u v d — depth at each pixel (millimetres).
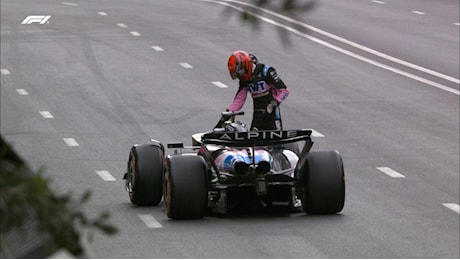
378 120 56938
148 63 75375
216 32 89062
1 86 67312
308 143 32344
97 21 95688
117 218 33000
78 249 6797
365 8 103938
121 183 40594
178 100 62500
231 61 34750
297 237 30078
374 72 72250
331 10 101938
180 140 51938
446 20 97062
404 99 63188
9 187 6574
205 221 32219
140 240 29656
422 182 41469
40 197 6613
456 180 42062
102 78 69750
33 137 52094
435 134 53312
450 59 77562
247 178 31781
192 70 72938
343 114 58562
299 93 65062
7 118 57469
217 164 32875
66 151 48406
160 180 34406
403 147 49844
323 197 32500
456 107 60969
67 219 6680
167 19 97000
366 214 34094
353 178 42219
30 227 6660
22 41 84438
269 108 35062
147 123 55875
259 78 34844
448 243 30094
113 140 51250
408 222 33188
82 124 55469
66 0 111312
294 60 76625
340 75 71188
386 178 42219
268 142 31906
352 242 29672
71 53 79125
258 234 30422
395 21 96000
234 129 33625
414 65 75125
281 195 33344
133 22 95188
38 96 63906
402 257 28031
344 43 84000
